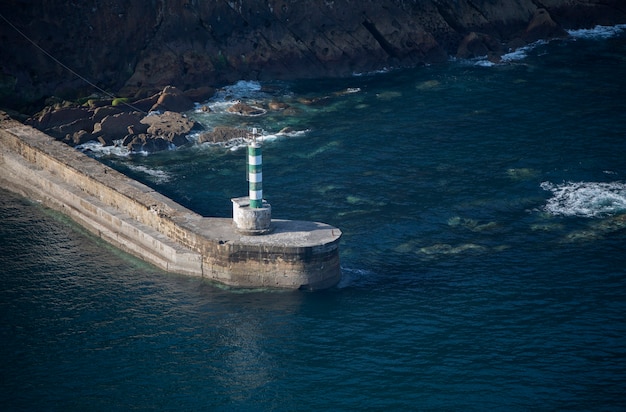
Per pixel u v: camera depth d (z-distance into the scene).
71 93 93.88
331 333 58.19
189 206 73.62
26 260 67.19
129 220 69.62
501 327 57.88
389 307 60.47
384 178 77.44
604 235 67.94
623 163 78.88
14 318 60.25
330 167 79.50
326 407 51.94
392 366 54.88
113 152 83.06
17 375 54.91
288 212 72.25
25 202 76.19
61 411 52.06
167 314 60.66
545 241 67.50
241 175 78.94
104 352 56.88
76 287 63.78
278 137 85.62
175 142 84.31
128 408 52.28
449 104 92.50
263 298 62.28
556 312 59.06
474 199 73.69
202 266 64.50
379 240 68.31
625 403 51.12
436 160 80.31
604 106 90.69
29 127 82.88
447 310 59.81
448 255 66.25
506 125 86.88
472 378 53.53
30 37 93.12
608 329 57.25
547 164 78.94
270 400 52.66
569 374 53.50
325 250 62.44
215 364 55.69
